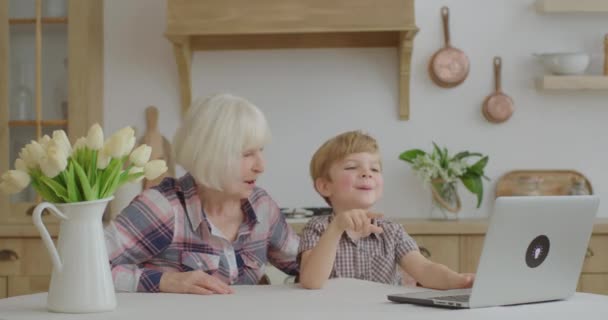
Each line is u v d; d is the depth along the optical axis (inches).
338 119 137.3
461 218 135.5
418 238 121.4
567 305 59.4
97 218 59.0
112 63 139.6
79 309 56.9
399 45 134.0
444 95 136.7
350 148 82.4
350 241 82.0
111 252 71.7
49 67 133.6
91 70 133.3
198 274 68.1
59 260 57.8
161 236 74.0
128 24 139.3
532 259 58.0
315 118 137.5
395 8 123.6
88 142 58.9
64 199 58.5
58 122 133.1
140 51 139.2
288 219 132.8
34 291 124.0
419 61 136.9
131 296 65.1
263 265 79.8
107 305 57.6
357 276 81.4
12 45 134.0
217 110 72.0
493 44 136.4
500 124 136.4
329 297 63.4
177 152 73.5
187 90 136.3
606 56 131.6
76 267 57.6
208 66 138.3
